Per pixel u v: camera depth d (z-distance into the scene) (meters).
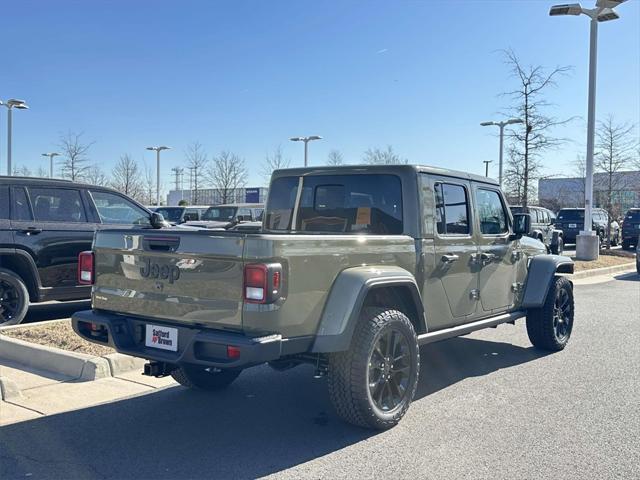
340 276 4.40
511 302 6.73
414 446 4.38
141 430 4.70
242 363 3.86
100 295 4.84
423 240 5.26
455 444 4.41
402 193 5.34
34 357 6.32
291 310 4.04
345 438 4.55
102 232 4.83
